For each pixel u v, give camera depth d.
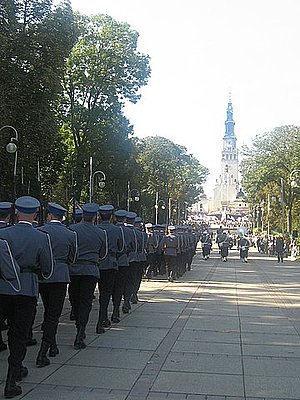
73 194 43.88
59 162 38.69
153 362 8.02
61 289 7.92
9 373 6.38
